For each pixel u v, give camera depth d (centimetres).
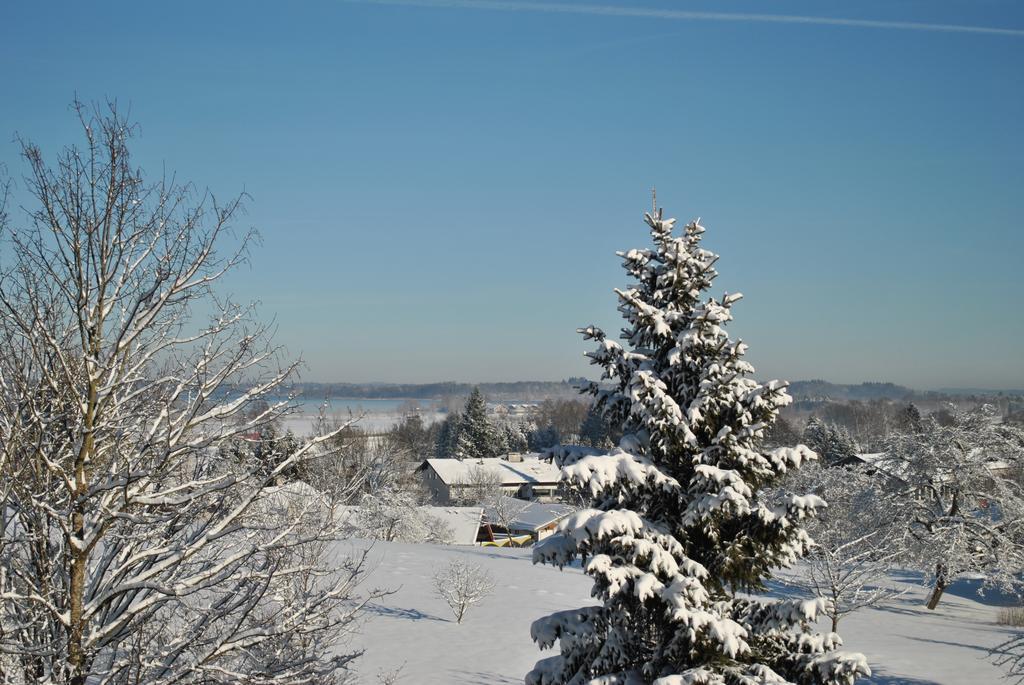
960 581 4588
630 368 1201
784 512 1084
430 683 2314
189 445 719
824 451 9638
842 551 2745
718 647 1005
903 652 2697
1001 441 3675
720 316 1140
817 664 1030
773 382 1120
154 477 711
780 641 1118
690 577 1054
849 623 3319
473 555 4772
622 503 1178
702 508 1070
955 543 3478
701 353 1167
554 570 4453
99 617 735
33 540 698
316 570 748
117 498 731
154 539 767
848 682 1005
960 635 3097
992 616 3647
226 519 715
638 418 1188
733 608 1150
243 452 825
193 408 725
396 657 2595
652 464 1128
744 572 1098
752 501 1141
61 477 691
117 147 690
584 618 1162
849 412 17700
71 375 681
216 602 742
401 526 5512
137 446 748
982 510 3897
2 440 657
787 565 1119
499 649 2759
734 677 1006
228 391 786
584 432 11406
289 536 781
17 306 702
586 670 1131
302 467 844
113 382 707
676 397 1194
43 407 700
